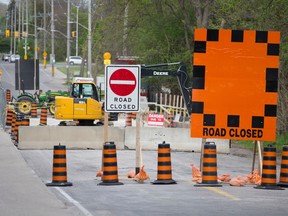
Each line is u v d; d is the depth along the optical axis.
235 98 38.56
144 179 40.16
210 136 38.62
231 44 38.47
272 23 62.28
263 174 37.50
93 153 61.75
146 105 106.38
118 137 66.44
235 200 32.81
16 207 29.14
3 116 88.50
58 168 38.12
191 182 40.34
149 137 66.50
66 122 92.00
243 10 63.94
